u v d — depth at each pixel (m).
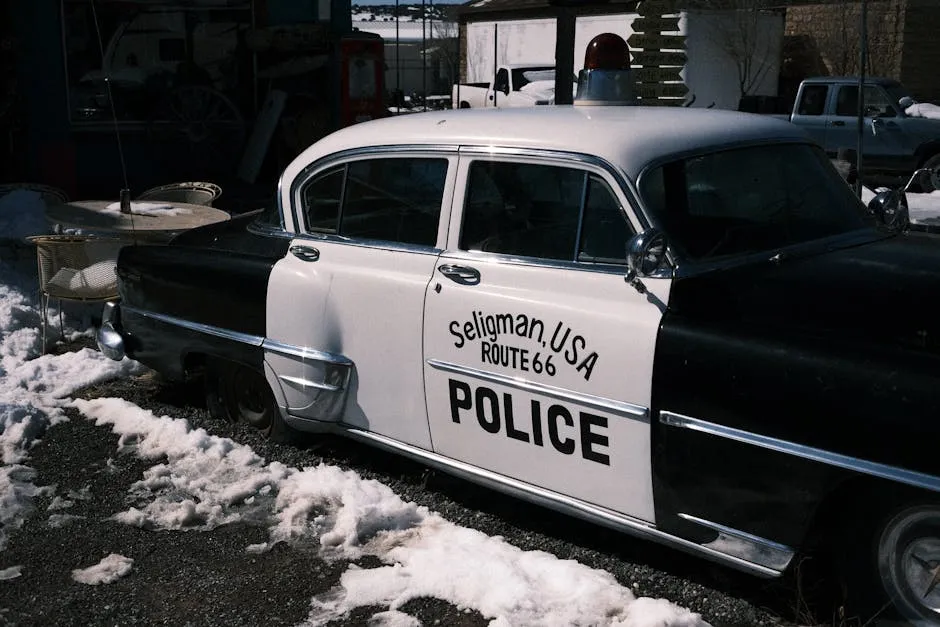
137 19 11.76
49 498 4.80
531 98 20.94
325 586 3.99
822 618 3.63
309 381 4.78
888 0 22.52
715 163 4.05
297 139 12.46
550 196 4.05
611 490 3.81
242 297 5.01
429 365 4.34
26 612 3.89
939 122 15.88
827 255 3.96
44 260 6.83
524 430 4.04
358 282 4.59
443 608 3.79
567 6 8.90
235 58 12.41
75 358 6.68
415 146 4.50
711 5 22.38
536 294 3.99
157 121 12.02
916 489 3.16
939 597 3.21
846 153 14.44
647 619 3.54
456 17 28.70
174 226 6.93
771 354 3.37
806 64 24.12
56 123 11.39
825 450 3.25
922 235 4.38
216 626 3.76
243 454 5.14
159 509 4.63
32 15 11.09
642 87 10.23
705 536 3.60
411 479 4.89
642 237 3.60
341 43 12.21
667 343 3.59
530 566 3.98
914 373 3.12
